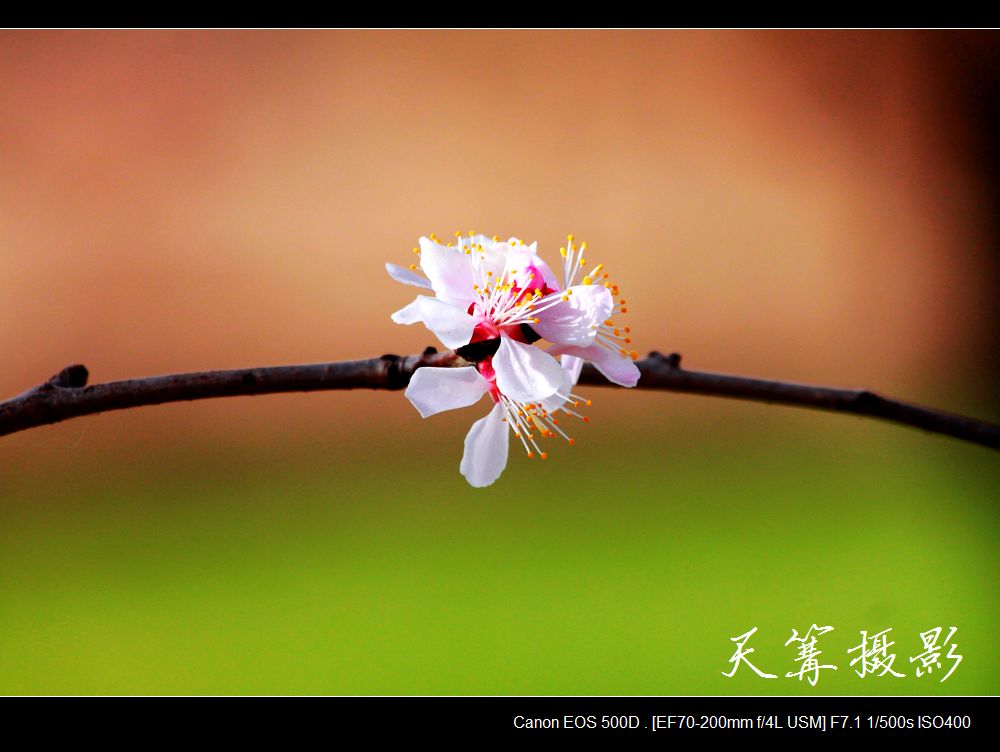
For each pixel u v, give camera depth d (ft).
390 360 1.95
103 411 1.94
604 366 1.96
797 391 2.03
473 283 1.96
